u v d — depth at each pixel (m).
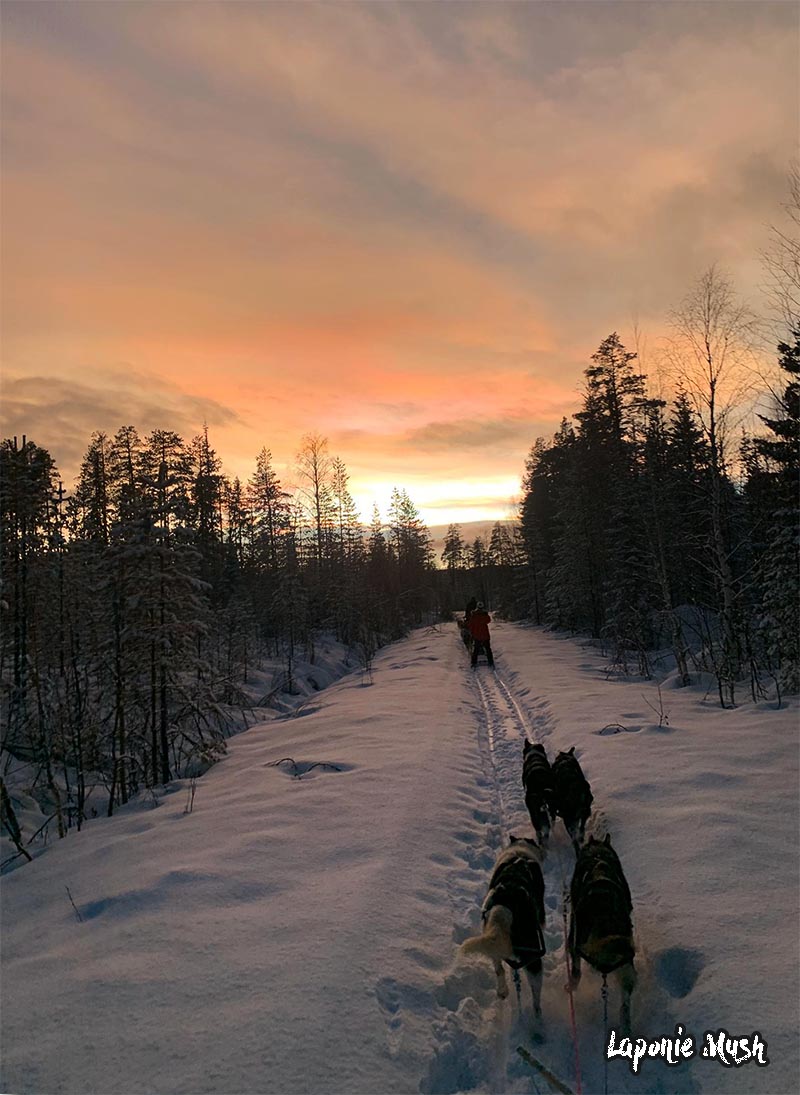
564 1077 3.54
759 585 16.33
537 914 4.32
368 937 4.67
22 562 13.30
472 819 7.74
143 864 6.41
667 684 15.68
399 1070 3.42
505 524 73.81
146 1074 3.37
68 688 11.16
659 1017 3.94
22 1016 3.95
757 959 4.18
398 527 68.50
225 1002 3.95
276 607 29.38
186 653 11.89
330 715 14.23
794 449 20.47
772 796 7.14
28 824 9.58
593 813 7.27
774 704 11.89
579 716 12.27
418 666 22.80
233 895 5.48
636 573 24.41
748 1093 3.17
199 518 38.97
